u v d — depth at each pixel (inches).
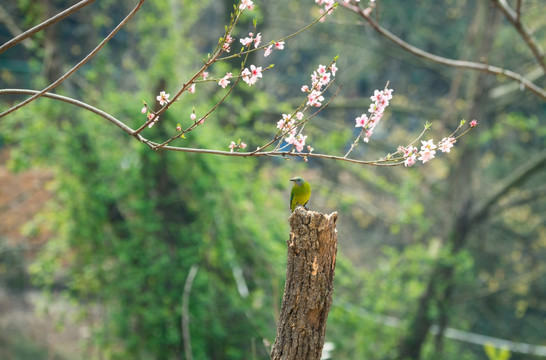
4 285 618.8
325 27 735.7
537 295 817.5
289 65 1037.8
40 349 523.5
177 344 421.7
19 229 547.5
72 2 708.7
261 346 421.4
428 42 841.5
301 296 146.3
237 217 444.1
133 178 428.8
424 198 693.9
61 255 466.0
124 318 422.9
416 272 553.6
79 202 435.2
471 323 802.8
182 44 499.2
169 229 441.7
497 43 679.7
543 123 826.8
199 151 142.6
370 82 1010.1
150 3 543.8
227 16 654.5
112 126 441.7
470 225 626.2
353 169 573.3
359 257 816.9
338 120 879.1
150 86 491.8
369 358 534.6
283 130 143.6
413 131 914.1
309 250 145.3
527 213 826.2
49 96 142.6
